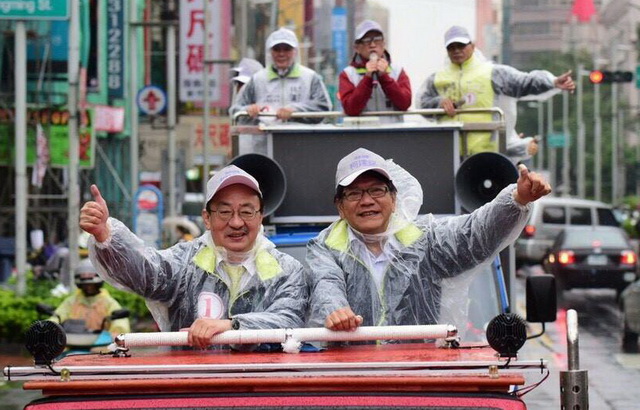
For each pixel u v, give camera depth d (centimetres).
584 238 4144
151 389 658
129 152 5397
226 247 840
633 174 13662
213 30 4806
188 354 756
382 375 655
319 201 1366
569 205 5316
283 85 1639
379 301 873
